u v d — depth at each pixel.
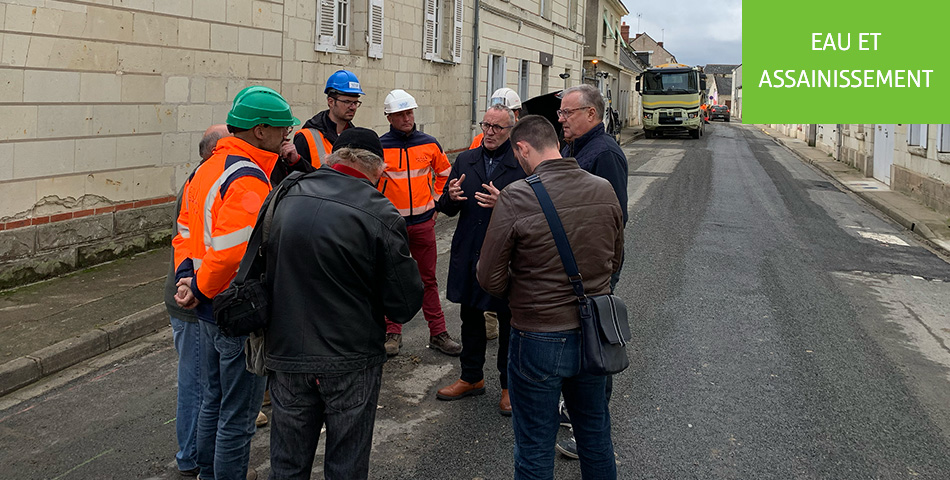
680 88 33.00
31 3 6.15
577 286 2.77
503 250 2.81
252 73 9.16
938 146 12.26
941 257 9.14
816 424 4.17
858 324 6.12
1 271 6.07
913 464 3.72
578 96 3.71
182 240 3.05
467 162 4.34
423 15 14.13
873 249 9.45
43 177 6.41
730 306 6.54
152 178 7.70
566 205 2.79
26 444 3.75
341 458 2.67
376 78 12.55
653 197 13.61
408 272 2.67
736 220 11.30
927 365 5.18
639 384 4.70
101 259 7.10
